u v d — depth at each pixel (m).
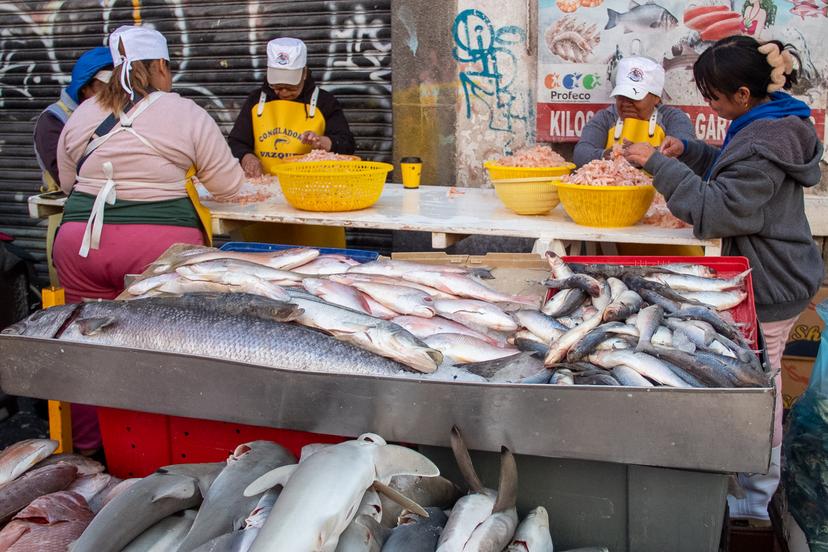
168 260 2.92
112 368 2.32
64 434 2.92
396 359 2.22
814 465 2.75
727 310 2.63
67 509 2.25
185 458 2.50
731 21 4.56
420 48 5.21
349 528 1.92
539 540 2.00
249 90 5.80
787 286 3.14
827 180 4.62
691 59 4.68
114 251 3.43
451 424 2.06
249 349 2.27
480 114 5.20
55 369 2.38
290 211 3.76
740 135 3.03
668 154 3.75
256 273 2.70
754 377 1.99
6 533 2.15
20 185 6.44
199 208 3.59
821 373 2.88
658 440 1.94
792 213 3.09
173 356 2.25
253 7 5.61
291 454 2.27
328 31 5.48
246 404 2.21
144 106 3.39
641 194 3.34
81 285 3.56
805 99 4.54
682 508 2.04
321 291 2.58
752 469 1.91
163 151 3.40
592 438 1.98
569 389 1.96
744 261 2.85
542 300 2.70
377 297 2.60
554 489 2.13
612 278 2.73
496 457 2.17
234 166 3.69
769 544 3.12
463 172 5.34
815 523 2.71
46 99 6.29
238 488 2.07
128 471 2.57
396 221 3.56
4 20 6.20
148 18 5.87
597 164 3.43
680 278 2.71
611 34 4.77
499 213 3.78
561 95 4.94
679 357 2.11
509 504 1.99
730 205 2.98
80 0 5.99
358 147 5.61
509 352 2.31
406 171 4.48
